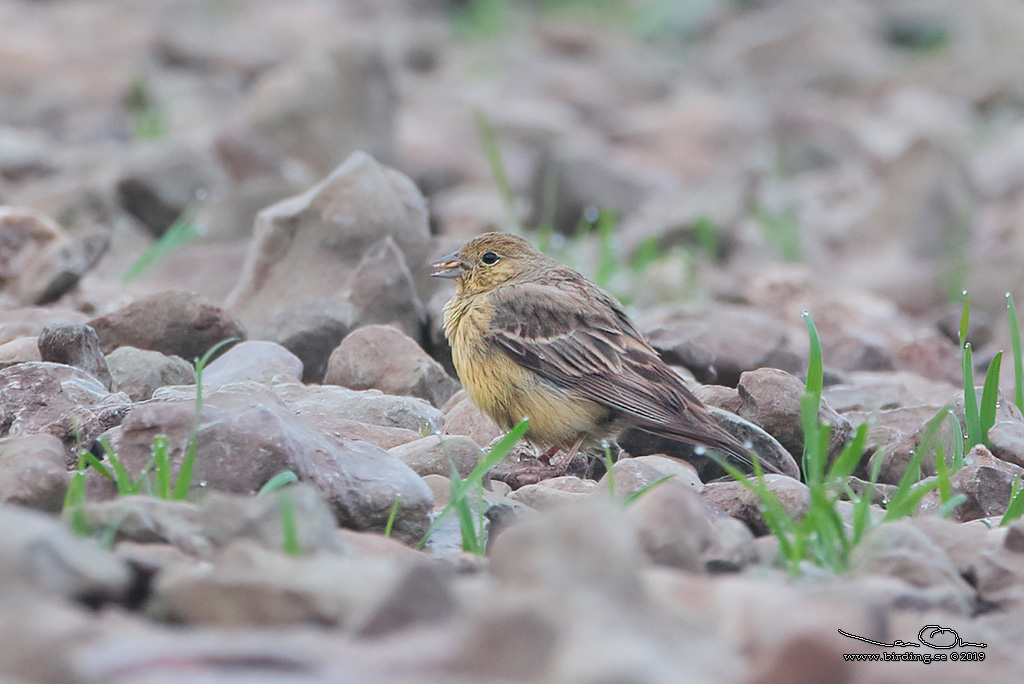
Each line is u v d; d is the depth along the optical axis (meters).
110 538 6.18
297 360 11.30
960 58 46.00
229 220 19.03
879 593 6.15
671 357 12.77
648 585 5.48
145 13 43.97
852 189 29.50
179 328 11.41
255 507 6.35
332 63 23.06
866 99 41.91
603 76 41.31
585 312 10.87
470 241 11.80
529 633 4.61
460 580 5.94
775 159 29.28
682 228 21.77
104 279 16.73
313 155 22.81
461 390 11.86
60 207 19.83
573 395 10.62
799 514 8.21
